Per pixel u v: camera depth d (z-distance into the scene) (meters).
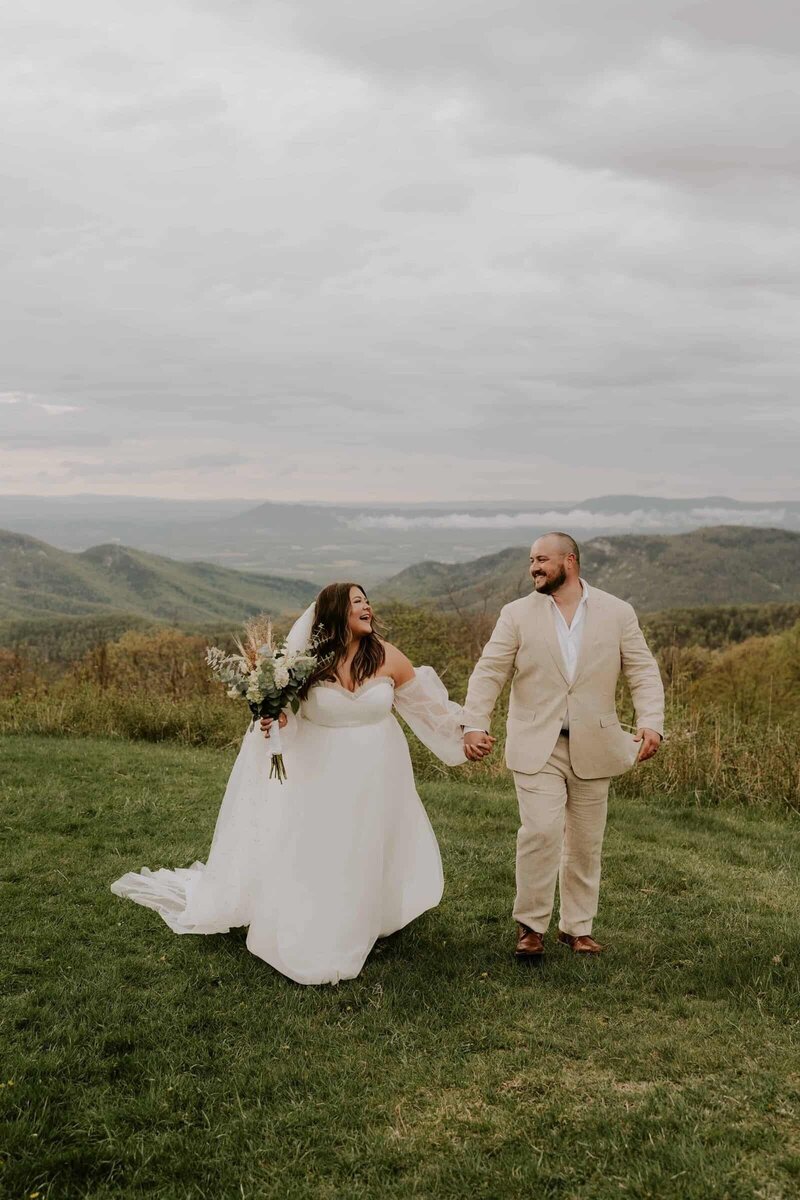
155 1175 3.04
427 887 5.06
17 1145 3.13
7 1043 3.80
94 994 4.27
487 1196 2.89
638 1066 3.64
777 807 9.34
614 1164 2.98
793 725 11.08
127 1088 3.52
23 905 5.48
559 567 4.76
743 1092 3.38
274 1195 2.91
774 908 5.86
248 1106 3.42
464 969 4.66
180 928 5.00
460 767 10.56
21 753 10.05
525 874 4.75
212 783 9.03
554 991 4.41
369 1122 3.30
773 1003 4.21
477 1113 3.34
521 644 4.79
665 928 5.42
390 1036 3.93
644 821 8.52
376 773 4.73
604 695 4.75
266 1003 4.23
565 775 4.79
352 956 4.53
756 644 18.28
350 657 4.79
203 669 14.74
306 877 4.58
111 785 8.73
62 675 14.85
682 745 10.15
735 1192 2.79
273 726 4.65
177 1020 4.03
